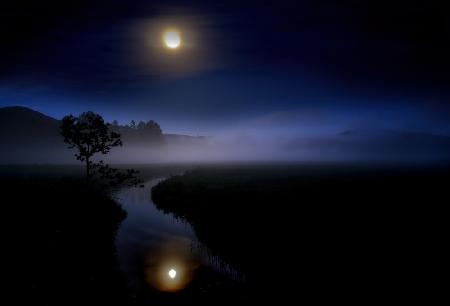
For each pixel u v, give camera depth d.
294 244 21.00
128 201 44.69
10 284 14.19
